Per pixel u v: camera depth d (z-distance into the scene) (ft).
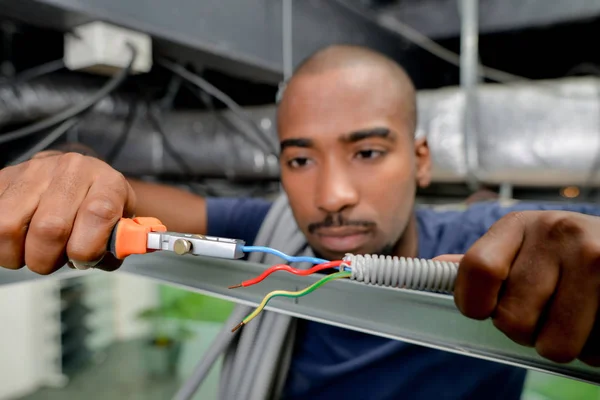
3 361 3.55
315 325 2.12
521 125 2.68
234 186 3.61
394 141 1.65
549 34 3.28
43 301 3.82
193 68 2.52
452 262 0.77
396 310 0.87
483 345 0.82
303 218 1.72
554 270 0.68
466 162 2.80
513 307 0.70
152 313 4.25
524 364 0.79
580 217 0.69
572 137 2.57
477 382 2.06
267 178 3.11
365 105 1.60
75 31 1.83
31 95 2.24
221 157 3.10
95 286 4.27
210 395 3.26
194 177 3.39
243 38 2.27
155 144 3.23
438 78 3.95
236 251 0.76
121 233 0.82
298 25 2.61
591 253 0.65
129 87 2.89
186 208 2.33
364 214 1.63
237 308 1.72
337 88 1.60
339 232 1.65
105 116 2.80
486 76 3.33
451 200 3.53
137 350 4.24
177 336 4.09
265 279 0.99
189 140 3.17
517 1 3.09
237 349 1.82
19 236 0.88
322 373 2.10
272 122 2.96
